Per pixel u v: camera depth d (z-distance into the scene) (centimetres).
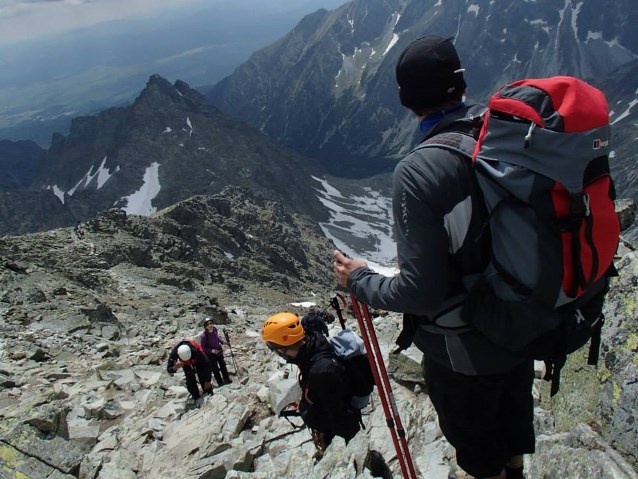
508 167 349
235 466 959
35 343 2725
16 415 1065
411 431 837
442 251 373
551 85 361
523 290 351
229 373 2167
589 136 344
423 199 373
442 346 423
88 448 1328
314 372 712
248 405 1255
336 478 685
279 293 9644
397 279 392
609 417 567
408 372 1021
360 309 551
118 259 7662
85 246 7681
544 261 343
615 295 635
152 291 6078
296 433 1015
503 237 356
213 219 14375
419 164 380
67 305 3581
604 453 530
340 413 721
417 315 432
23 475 938
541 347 374
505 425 476
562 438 596
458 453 478
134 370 2270
